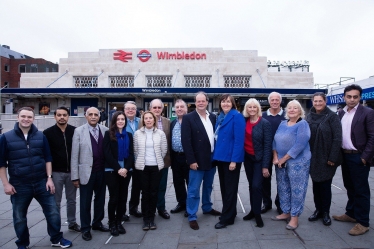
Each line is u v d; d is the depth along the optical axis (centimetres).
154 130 442
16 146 355
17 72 3566
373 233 384
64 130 421
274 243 364
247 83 2117
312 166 418
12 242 394
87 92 1855
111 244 379
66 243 373
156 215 490
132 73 2130
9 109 2111
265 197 490
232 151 423
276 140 436
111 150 409
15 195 356
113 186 409
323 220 423
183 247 363
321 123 414
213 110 2073
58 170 417
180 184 498
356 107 406
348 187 426
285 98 1994
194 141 432
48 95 2034
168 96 2055
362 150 391
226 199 427
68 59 2155
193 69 2112
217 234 398
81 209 400
